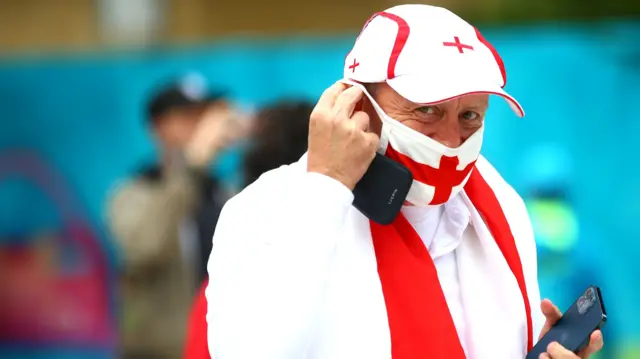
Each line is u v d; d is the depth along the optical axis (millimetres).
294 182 7141
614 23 24047
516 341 7496
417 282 7109
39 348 21469
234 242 7105
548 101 19125
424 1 27922
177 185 14750
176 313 14828
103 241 21188
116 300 21141
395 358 6977
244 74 20438
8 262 21453
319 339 6949
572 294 18297
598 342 7078
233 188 14852
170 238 14703
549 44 19094
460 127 7152
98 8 28891
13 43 30562
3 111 21391
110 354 21203
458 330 7484
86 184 21297
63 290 21281
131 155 21156
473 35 7188
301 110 10680
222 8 29984
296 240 6758
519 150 19156
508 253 7719
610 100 18984
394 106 7105
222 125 15273
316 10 30344
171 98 15492
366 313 7012
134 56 20922
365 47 7285
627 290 18688
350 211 7328
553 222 18328
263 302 6688
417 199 7262
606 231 18812
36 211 21438
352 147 6934
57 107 21266
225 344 6781
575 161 19000
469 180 7848
